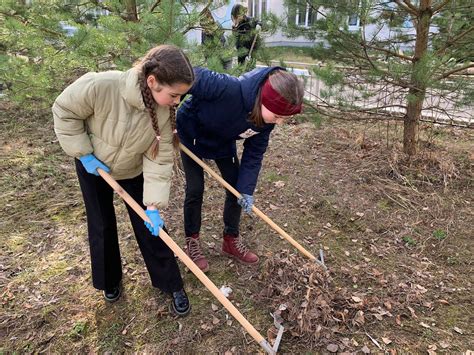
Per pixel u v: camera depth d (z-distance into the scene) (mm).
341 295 2658
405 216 3600
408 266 3006
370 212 3637
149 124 1944
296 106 2078
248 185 2600
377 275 2891
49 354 2291
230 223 2900
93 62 3311
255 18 4617
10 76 3756
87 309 2561
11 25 3510
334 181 4121
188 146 2625
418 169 4262
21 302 2594
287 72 2117
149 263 2428
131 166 2143
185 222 2816
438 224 3496
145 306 2586
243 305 2607
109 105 1883
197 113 2393
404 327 2477
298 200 3797
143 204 2309
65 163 4414
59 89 3834
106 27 3232
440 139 5168
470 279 2889
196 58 3395
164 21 3201
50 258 2986
